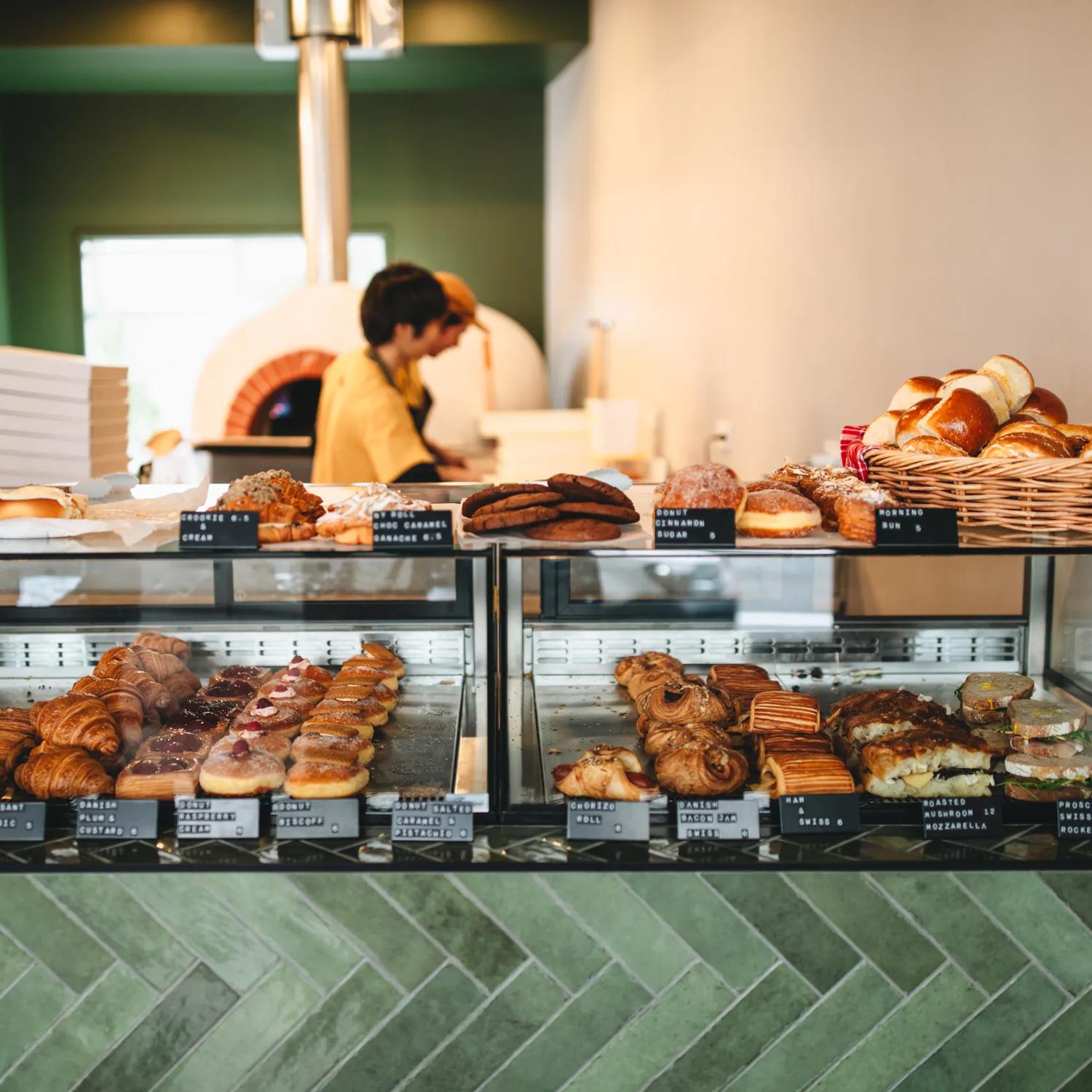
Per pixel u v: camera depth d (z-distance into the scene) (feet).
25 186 25.85
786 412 13.08
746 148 14.24
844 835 5.51
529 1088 5.55
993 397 6.36
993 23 8.67
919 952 5.46
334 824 5.44
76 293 26.22
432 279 11.77
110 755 5.67
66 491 6.72
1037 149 8.07
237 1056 5.51
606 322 20.31
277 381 20.83
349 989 5.45
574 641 6.97
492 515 5.83
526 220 26.66
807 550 5.62
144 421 26.99
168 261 26.55
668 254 17.57
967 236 9.11
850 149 11.32
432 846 5.41
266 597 6.85
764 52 13.57
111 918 5.37
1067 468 5.51
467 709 6.54
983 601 6.95
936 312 9.61
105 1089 5.54
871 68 10.81
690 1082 5.55
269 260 26.73
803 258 12.54
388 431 11.55
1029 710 6.03
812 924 5.42
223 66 22.86
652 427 18.56
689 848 5.41
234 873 5.32
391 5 20.59
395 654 6.95
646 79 18.30
